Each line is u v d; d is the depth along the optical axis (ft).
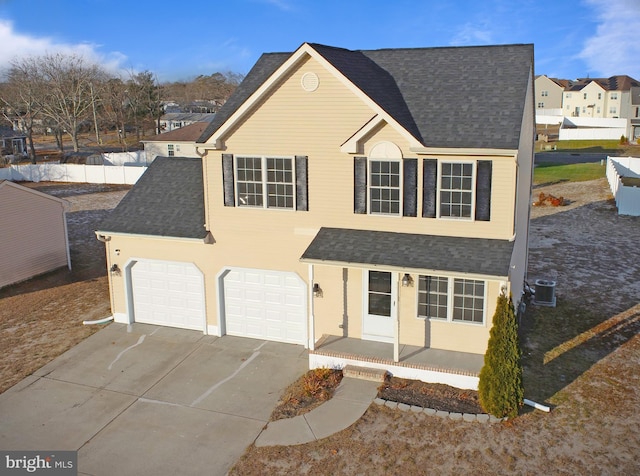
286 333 55.26
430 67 54.29
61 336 58.18
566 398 43.09
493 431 39.01
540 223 106.83
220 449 38.81
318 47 49.80
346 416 41.60
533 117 62.95
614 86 338.13
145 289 60.13
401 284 48.80
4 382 48.67
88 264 84.74
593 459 35.68
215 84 495.82
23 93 242.17
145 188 63.72
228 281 56.39
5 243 73.31
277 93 50.19
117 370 50.67
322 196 50.75
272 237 53.31
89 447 39.37
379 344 50.37
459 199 46.68
